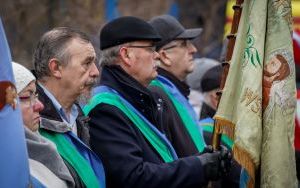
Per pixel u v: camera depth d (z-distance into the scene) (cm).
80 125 625
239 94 632
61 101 605
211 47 1680
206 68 995
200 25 1789
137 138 636
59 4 1451
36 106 570
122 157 618
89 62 607
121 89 649
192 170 618
